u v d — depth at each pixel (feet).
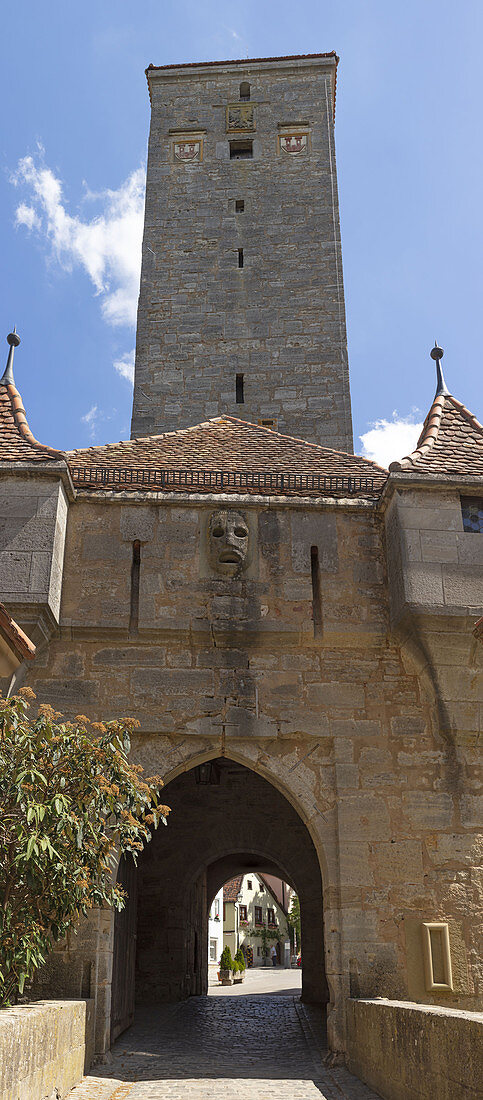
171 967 54.90
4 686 33.12
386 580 36.45
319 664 35.32
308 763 34.12
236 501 36.78
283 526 36.88
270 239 73.10
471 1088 17.72
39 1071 21.13
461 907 32.19
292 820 56.70
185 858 56.24
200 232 73.67
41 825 25.30
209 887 75.66
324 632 35.35
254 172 76.13
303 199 74.74
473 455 38.50
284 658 35.32
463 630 34.01
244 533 36.14
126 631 34.86
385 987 31.01
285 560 36.35
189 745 34.19
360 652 35.63
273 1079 27.68
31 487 34.83
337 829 33.06
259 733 34.17
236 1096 24.89
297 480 38.81
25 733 26.08
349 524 37.24
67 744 27.27
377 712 34.71
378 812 33.30
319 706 34.68
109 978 31.04
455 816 33.37
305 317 69.82
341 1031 30.50
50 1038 22.29
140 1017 44.78
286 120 78.38
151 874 56.18
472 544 34.91
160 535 36.35
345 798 33.45
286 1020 45.29
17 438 37.65
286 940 187.32
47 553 33.81
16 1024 19.03
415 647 34.45
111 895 27.99
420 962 31.37
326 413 66.49
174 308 70.59
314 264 71.77
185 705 34.35
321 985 55.36
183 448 43.29
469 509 36.14
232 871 75.72
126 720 28.43
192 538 36.40
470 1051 17.88
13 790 25.14
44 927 26.45
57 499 34.76
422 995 30.96
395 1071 23.24
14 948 24.30
